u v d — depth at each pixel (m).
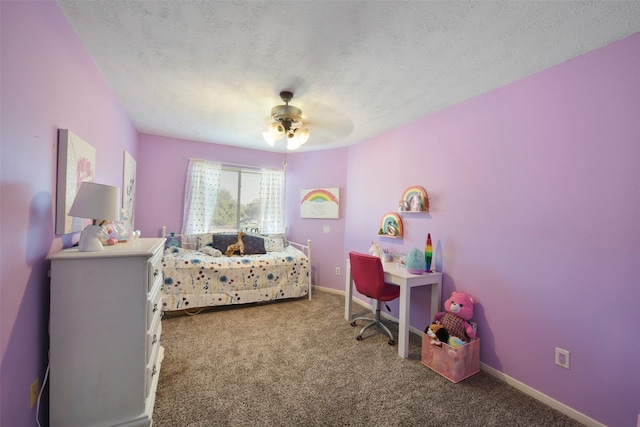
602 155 1.52
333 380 1.92
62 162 1.34
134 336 1.35
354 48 1.60
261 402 1.68
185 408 1.61
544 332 1.76
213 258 3.37
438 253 2.52
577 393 1.61
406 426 1.52
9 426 1.03
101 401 1.30
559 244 1.70
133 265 1.34
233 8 1.29
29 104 1.08
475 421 1.58
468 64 1.75
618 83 1.47
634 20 1.31
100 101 1.92
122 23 1.42
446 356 1.99
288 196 4.47
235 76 1.97
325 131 3.20
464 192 2.29
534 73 1.83
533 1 1.21
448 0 1.21
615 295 1.47
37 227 1.18
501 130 2.02
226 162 4.06
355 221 3.73
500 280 2.01
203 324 2.81
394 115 2.66
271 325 2.82
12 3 0.96
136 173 3.47
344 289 3.95
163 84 2.12
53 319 1.23
